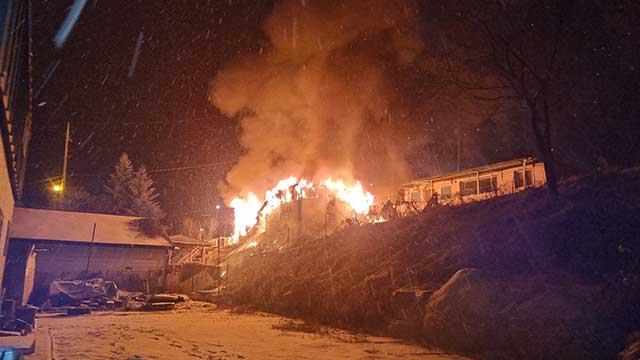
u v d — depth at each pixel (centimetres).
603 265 1328
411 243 2270
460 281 1428
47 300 2717
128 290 3625
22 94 1297
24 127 1477
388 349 1311
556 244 1534
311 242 3275
